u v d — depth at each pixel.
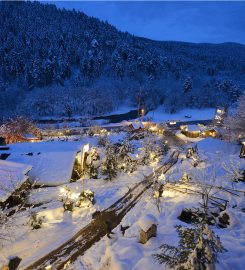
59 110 84.19
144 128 53.19
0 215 9.34
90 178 20.44
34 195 16.16
